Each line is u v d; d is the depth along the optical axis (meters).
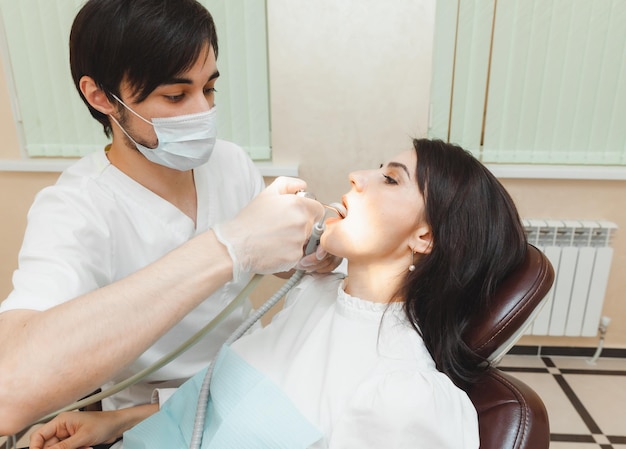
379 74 1.88
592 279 2.05
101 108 0.92
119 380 1.16
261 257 0.74
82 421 1.03
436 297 0.94
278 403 0.89
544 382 2.11
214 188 1.17
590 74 1.88
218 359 0.99
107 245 0.97
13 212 2.12
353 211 0.96
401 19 1.81
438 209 0.93
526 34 1.85
